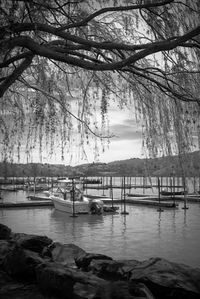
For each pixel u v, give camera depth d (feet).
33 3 14.15
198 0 15.21
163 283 23.93
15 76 14.79
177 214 146.10
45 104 20.01
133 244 84.79
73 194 144.66
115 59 18.25
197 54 16.21
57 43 15.49
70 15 17.29
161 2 13.88
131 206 178.91
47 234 100.68
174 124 16.29
